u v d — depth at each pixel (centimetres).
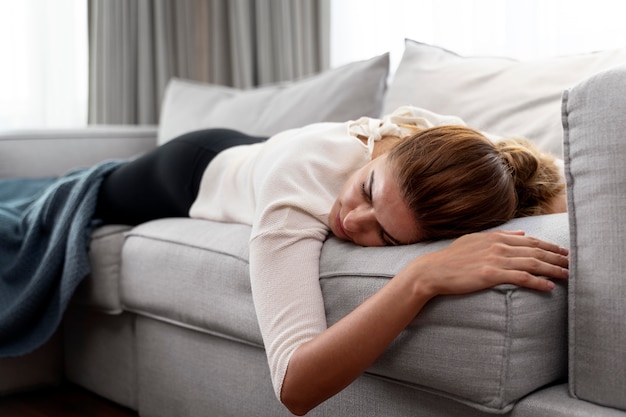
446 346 108
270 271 122
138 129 291
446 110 187
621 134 102
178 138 189
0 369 195
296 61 342
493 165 118
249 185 160
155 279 166
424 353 111
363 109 221
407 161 117
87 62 346
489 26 285
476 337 105
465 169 116
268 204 129
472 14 287
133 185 185
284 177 132
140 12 352
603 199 103
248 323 142
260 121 245
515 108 175
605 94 105
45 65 338
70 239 179
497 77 184
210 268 152
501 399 103
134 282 173
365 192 123
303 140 140
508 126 173
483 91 183
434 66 199
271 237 124
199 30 364
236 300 146
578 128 107
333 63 337
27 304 179
